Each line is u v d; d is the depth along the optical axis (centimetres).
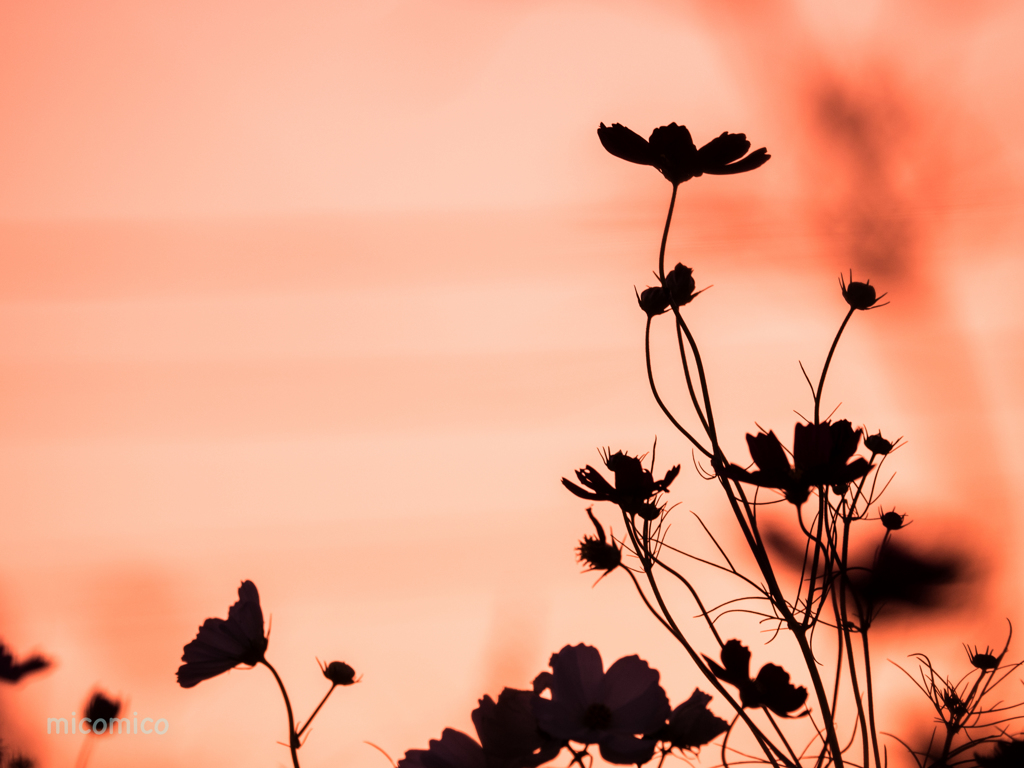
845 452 120
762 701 117
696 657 119
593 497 122
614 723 118
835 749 118
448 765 121
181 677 125
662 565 121
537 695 119
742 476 120
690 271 124
